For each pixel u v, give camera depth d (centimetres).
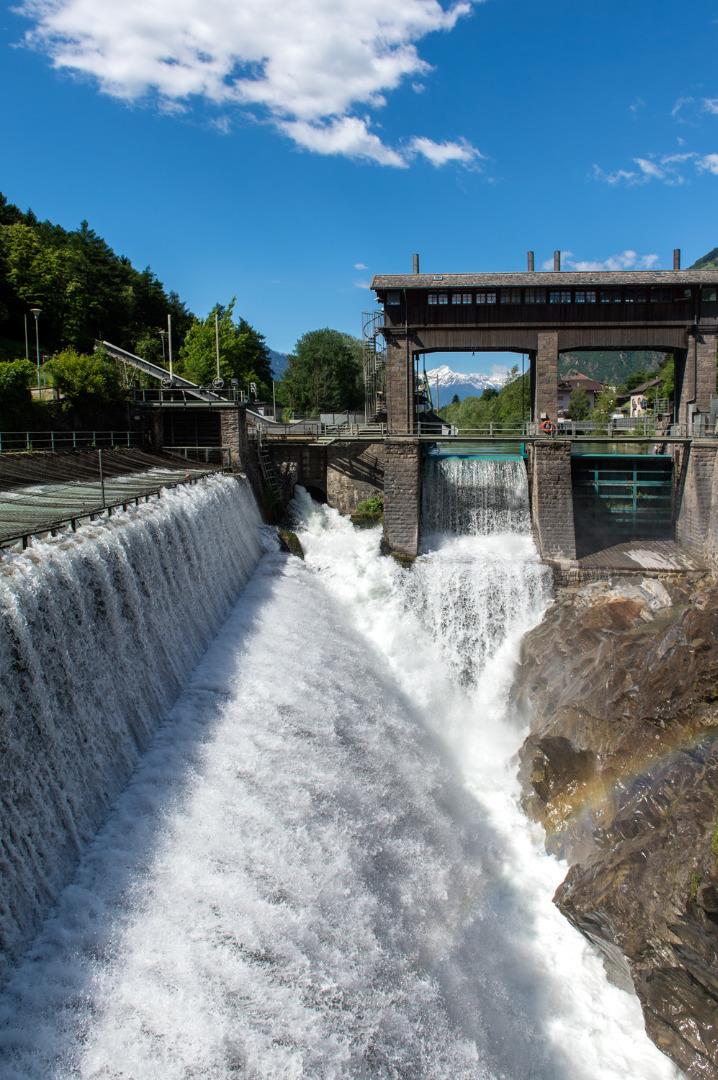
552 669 3434
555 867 2428
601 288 4462
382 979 1589
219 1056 1257
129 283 12506
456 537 4750
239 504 4206
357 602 4128
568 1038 1839
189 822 1811
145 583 2462
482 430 4884
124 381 5884
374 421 5312
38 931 1436
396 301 4597
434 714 3434
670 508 4675
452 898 2078
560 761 2662
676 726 2412
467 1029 1648
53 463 4000
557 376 4578
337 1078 1316
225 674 2680
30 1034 1226
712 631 2520
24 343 8688
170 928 1484
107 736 1939
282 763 2138
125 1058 1218
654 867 1953
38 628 1725
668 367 9731
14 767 1518
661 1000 1773
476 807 2712
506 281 4453
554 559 4306
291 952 1500
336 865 1797
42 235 11575
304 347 13425
